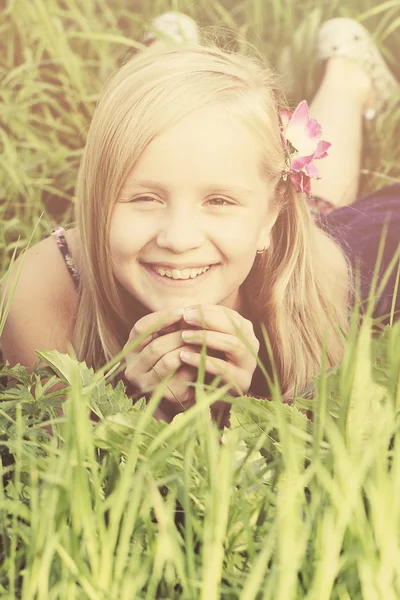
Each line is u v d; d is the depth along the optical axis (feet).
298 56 11.27
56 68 12.08
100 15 13.12
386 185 9.75
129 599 3.75
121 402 4.97
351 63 11.02
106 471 4.43
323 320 6.91
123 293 6.36
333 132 10.59
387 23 12.92
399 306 7.54
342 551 3.99
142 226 5.82
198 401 4.16
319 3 12.76
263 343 6.81
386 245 8.20
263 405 4.75
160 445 4.42
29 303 6.89
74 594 3.81
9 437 4.66
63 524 3.88
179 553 3.83
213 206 5.82
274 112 6.31
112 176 5.81
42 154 10.34
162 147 5.71
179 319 5.90
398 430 4.38
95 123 6.08
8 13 12.28
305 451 4.46
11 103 10.92
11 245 8.59
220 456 4.25
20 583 4.15
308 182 6.44
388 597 3.64
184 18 11.10
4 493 4.63
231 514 4.17
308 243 6.84
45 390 4.99
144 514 4.03
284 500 3.89
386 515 3.83
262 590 3.92
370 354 4.66
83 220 6.29
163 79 5.89
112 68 11.51
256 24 12.28
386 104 11.44
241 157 5.87
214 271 5.95
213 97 5.87
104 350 6.57
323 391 4.14
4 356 7.09
